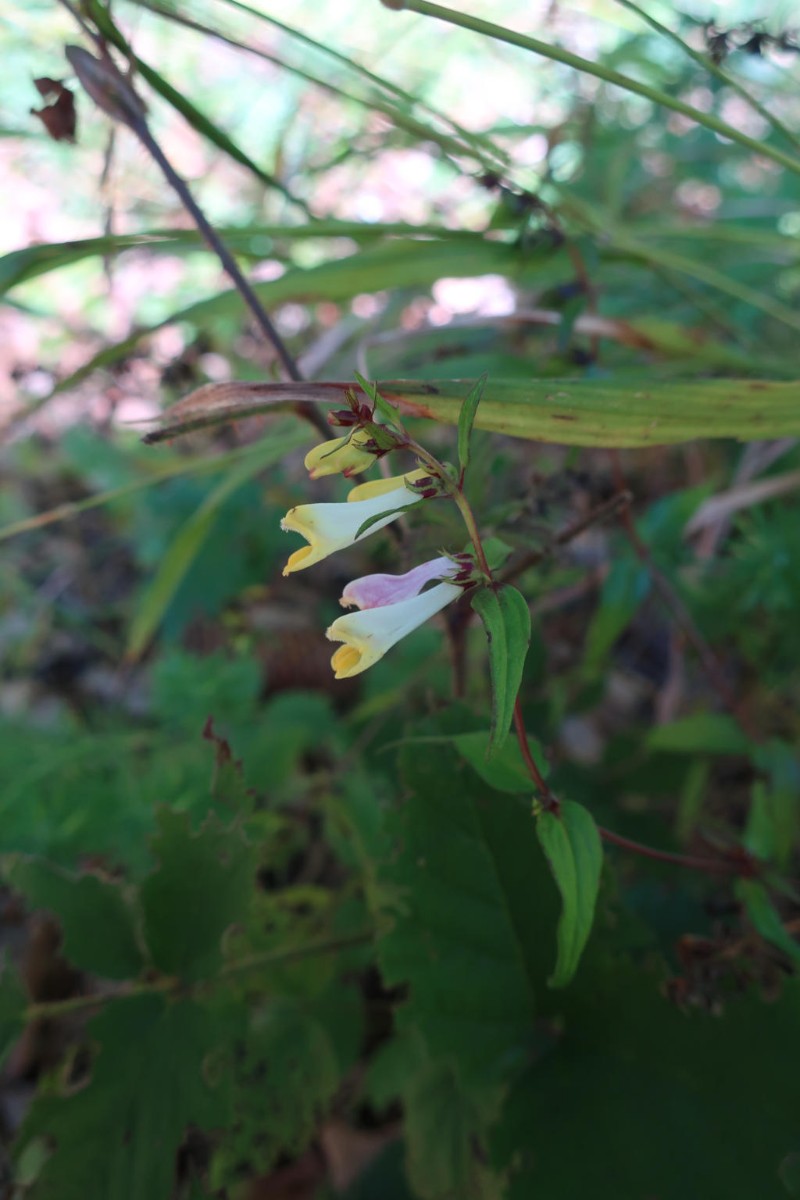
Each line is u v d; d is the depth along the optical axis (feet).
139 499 1.25
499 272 0.79
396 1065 0.72
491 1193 0.63
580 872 0.48
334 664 0.44
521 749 0.50
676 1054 0.59
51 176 1.16
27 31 0.98
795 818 0.76
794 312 1.17
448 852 0.62
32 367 1.03
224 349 1.24
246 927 0.72
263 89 1.13
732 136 0.64
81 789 0.86
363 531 0.44
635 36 1.14
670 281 0.91
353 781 0.85
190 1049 0.60
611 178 1.11
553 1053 0.61
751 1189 0.55
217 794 0.61
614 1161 0.57
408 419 0.65
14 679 1.24
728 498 0.92
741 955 0.60
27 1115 0.57
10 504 1.47
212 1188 0.67
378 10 1.09
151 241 0.67
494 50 1.10
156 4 0.67
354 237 0.75
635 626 1.20
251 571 1.21
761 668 0.93
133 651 0.98
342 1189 0.72
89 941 0.62
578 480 0.73
